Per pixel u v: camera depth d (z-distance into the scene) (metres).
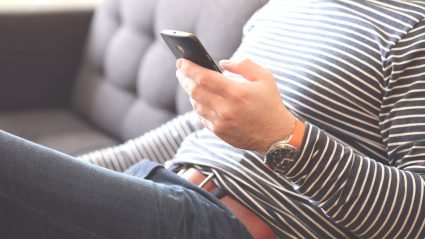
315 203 0.92
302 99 1.00
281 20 1.13
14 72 2.00
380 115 0.97
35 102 2.06
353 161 0.88
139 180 0.90
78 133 1.88
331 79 0.98
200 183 1.04
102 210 0.84
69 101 2.10
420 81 0.93
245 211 1.00
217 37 1.51
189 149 1.12
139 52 1.82
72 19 2.05
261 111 0.84
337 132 0.99
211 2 1.55
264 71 0.86
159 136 1.29
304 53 1.04
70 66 2.09
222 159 1.04
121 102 1.85
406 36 0.95
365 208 0.87
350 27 1.01
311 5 1.10
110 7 1.99
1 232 0.83
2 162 0.81
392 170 0.90
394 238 0.88
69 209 0.82
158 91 1.70
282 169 0.87
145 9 1.82
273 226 0.98
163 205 0.88
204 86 0.83
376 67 0.97
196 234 0.89
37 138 1.82
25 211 0.82
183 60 0.85
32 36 2.00
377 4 1.02
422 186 0.88
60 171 0.83
